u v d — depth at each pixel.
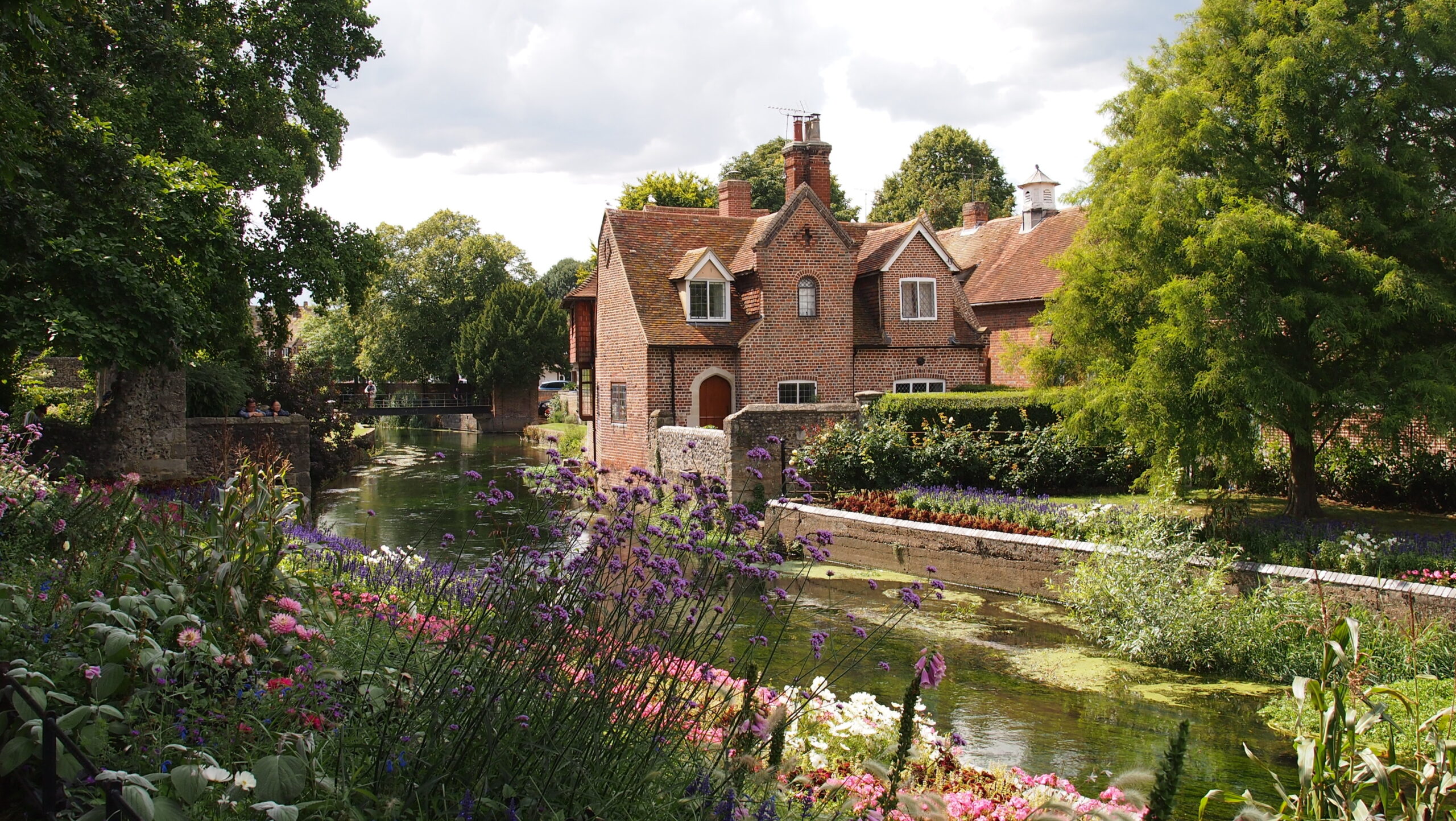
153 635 5.09
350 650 6.02
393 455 45.94
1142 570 12.57
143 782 3.62
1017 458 21.31
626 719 4.81
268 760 3.95
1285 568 12.41
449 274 67.00
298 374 34.28
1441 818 5.73
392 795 4.11
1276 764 8.70
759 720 4.61
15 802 4.15
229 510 5.89
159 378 21.83
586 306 33.78
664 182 55.47
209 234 18.50
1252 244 13.24
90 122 14.01
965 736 9.34
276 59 25.27
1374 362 13.73
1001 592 15.96
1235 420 13.79
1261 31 14.46
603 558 5.40
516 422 63.41
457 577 8.34
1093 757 8.83
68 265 15.23
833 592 16.05
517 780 4.32
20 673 4.18
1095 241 16.30
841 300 29.70
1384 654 10.37
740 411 21.69
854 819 5.17
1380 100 13.72
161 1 22.84
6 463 9.46
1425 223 13.61
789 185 30.78
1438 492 17.33
